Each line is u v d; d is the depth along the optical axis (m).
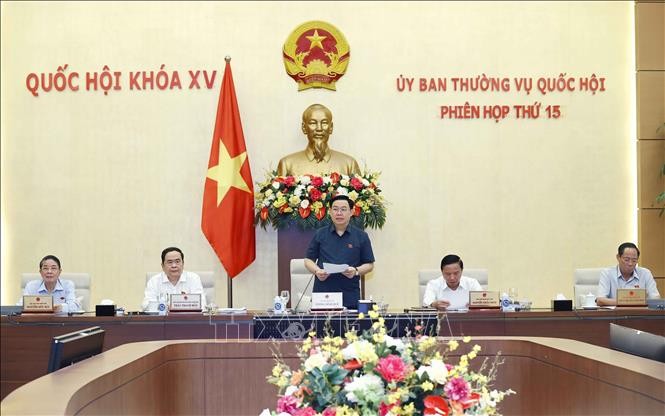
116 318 5.54
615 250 8.47
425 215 8.39
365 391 2.18
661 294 8.30
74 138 8.34
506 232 8.41
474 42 8.48
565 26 8.52
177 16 8.38
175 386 3.44
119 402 2.65
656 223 8.37
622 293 5.86
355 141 8.38
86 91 8.36
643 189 8.39
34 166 8.31
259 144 8.34
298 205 7.49
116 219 8.33
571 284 8.41
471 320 5.58
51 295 5.85
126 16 8.38
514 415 3.49
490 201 8.42
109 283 8.30
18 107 8.34
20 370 5.62
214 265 8.32
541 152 8.47
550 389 3.22
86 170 8.33
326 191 7.55
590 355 2.92
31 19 8.35
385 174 8.38
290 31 8.41
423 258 8.37
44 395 2.14
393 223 8.37
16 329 5.65
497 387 3.50
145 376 3.01
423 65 8.45
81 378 2.40
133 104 8.36
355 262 5.60
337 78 8.38
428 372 2.24
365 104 8.39
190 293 5.95
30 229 8.28
